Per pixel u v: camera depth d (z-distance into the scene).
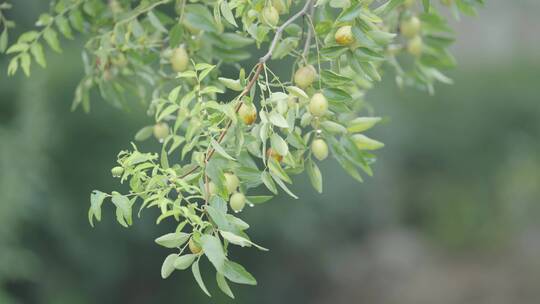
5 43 2.82
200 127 1.90
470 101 13.83
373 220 11.18
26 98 7.12
